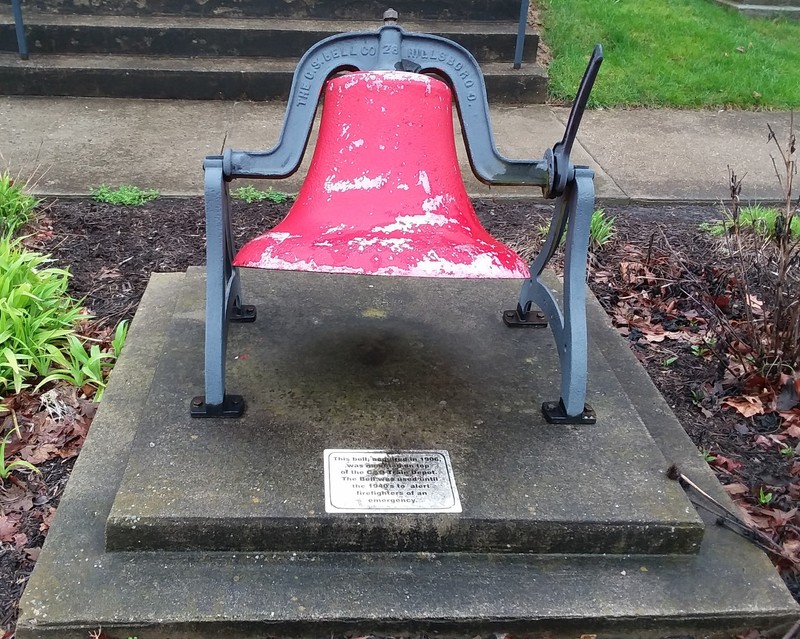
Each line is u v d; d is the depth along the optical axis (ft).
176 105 18.56
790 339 9.23
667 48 22.76
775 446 8.41
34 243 12.01
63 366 8.96
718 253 12.68
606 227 12.91
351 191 6.64
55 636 5.62
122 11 20.21
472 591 5.98
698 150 17.42
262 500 6.16
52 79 18.35
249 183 14.84
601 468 6.77
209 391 6.91
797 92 20.93
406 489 6.36
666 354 10.12
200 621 5.64
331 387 7.57
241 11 20.51
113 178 14.42
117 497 6.11
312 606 5.77
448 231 6.45
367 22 20.75
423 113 6.75
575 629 5.92
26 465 7.34
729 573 6.32
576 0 24.91
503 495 6.37
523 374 8.02
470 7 20.98
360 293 9.51
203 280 9.90
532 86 19.52
